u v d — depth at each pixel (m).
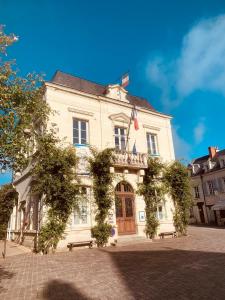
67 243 12.14
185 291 5.21
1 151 6.70
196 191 33.88
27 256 10.72
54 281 6.44
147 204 15.60
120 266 7.87
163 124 18.92
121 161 14.59
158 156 17.69
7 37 7.25
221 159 31.02
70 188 12.38
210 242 12.59
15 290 5.80
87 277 6.70
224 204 28.14
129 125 16.23
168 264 7.83
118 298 5.01
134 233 14.79
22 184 16.67
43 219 11.97
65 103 14.45
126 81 17.14
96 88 17.80
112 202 14.12
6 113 6.97
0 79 7.05
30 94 7.86
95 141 14.99
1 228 18.20
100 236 13.02
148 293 5.21
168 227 16.38
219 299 4.68
